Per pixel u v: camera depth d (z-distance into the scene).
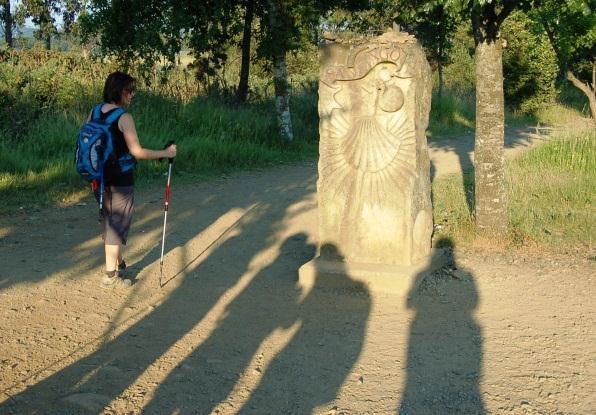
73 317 5.36
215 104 16.61
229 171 12.95
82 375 4.37
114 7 15.26
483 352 4.76
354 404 4.04
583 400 4.05
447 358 4.67
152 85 16.56
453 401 4.06
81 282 6.23
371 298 5.88
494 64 7.29
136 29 15.40
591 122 16.75
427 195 6.44
